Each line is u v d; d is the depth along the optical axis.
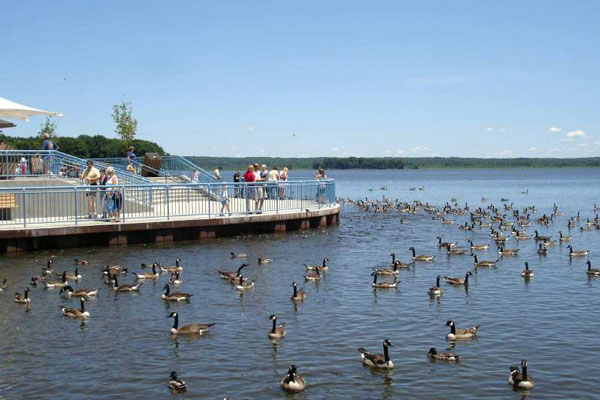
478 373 17.11
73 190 36.97
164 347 19.08
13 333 20.41
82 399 15.39
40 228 33.56
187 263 32.09
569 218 64.88
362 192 135.88
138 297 25.33
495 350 18.95
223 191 41.62
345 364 17.73
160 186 38.38
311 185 49.44
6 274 28.86
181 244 37.97
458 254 37.69
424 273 31.17
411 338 20.09
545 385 16.33
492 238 46.31
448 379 16.69
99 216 37.41
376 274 28.58
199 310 23.31
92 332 20.55
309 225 47.59
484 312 23.28
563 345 19.41
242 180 50.97
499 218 58.81
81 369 17.27
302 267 31.78
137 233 37.69
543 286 28.02
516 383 16.12
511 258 36.47
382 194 126.50
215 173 55.88
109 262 31.83
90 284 27.34
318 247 38.44
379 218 61.94
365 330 20.91
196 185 39.81
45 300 24.69
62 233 34.19
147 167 55.12
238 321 21.89
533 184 175.62
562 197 107.94
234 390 15.93
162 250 35.66
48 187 34.03
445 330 20.97
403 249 39.25
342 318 22.34
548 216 65.19
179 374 16.94
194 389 15.98
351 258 35.00
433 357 18.20
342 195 123.44
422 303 24.62
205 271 30.22
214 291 26.30
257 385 16.25
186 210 42.69
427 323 21.78
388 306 24.11
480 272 31.62
